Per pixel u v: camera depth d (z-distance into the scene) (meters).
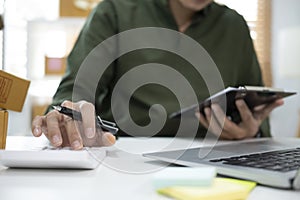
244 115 0.76
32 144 0.58
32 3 1.59
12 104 0.53
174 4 1.04
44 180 0.35
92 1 1.60
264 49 2.16
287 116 2.18
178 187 0.29
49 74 1.57
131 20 1.03
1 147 0.49
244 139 0.78
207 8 1.08
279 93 0.71
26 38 1.57
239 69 1.12
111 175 0.38
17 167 0.41
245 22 1.17
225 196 0.28
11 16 1.50
